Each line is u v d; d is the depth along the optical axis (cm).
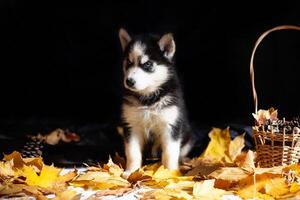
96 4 246
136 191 136
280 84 225
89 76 246
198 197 129
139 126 158
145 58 156
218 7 238
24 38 248
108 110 244
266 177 133
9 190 132
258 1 231
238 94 235
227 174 135
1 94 247
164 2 243
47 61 248
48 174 140
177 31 242
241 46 234
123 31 162
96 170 148
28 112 247
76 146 185
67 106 247
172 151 155
